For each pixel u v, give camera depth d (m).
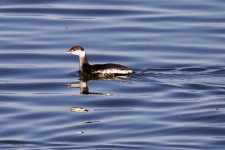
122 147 23.23
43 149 23.16
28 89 29.00
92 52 33.09
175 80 29.50
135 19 36.88
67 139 24.00
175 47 33.50
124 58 32.38
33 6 38.72
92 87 29.09
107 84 29.34
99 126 25.08
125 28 35.75
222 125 25.05
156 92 28.33
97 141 23.80
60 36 34.75
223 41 34.28
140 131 24.62
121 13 37.66
